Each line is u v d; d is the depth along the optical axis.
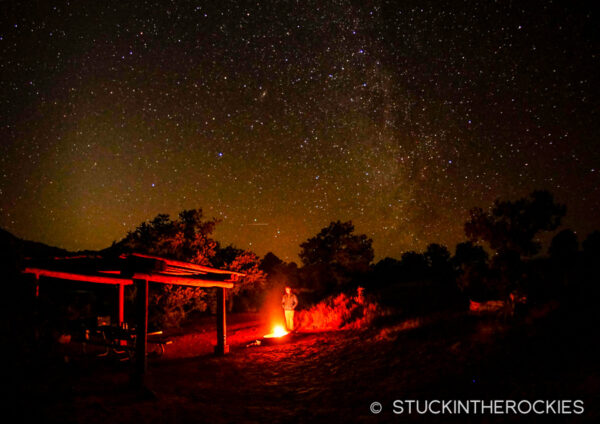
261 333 14.24
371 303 14.38
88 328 9.93
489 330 8.73
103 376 7.59
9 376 5.52
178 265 8.35
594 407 4.80
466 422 5.14
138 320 7.24
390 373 7.79
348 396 6.82
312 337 12.20
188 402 6.41
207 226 18.50
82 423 5.01
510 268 9.23
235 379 8.15
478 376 6.72
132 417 5.46
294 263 30.09
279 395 7.12
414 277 24.45
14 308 5.64
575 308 8.53
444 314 11.62
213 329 16.02
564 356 6.62
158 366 9.04
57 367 7.47
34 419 4.89
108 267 8.45
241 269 20.12
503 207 9.47
